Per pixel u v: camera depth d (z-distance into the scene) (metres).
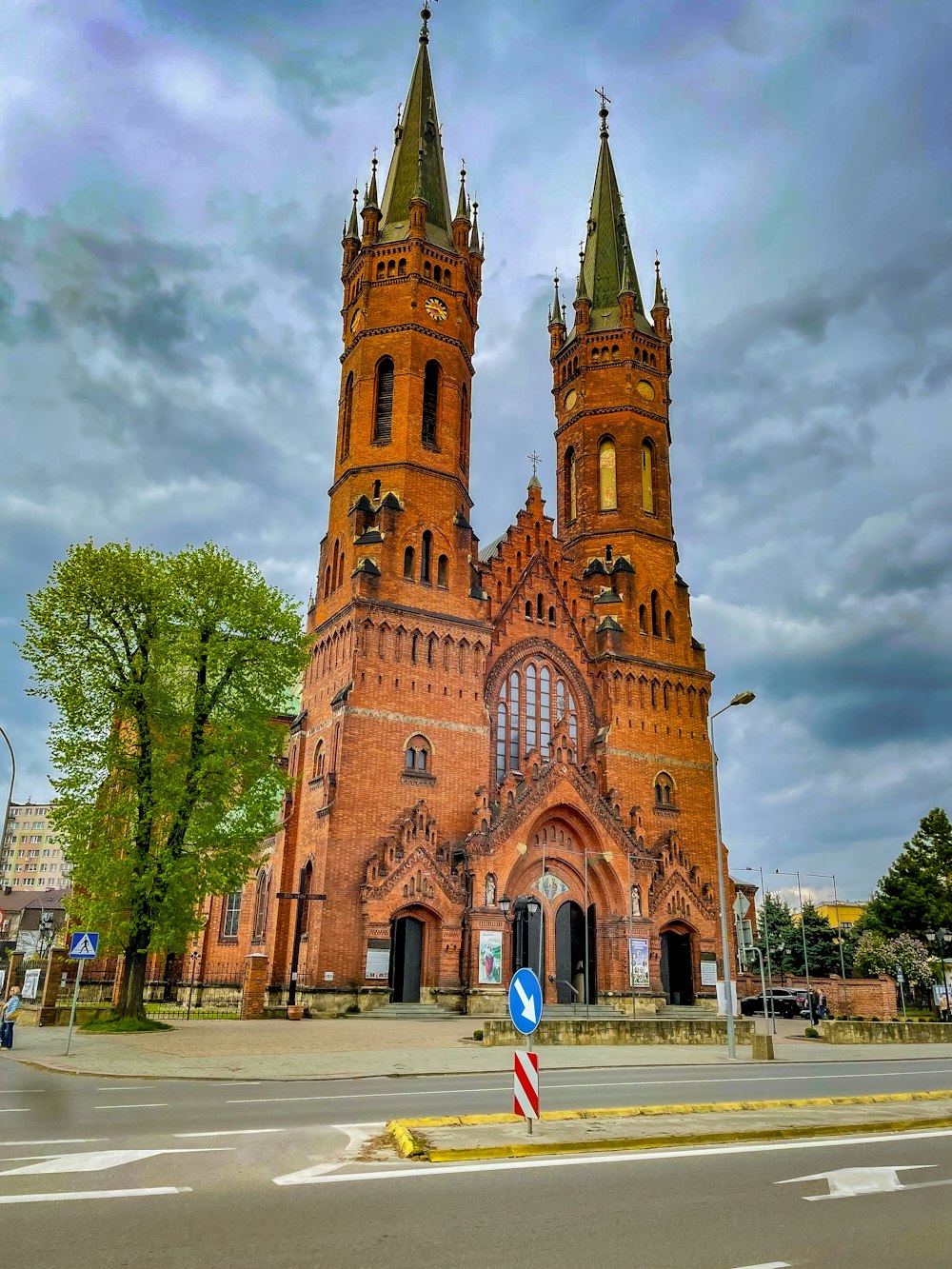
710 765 67.44
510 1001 16.06
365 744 53.91
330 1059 29.27
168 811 39.62
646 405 74.12
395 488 60.66
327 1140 15.12
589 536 71.12
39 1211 10.72
